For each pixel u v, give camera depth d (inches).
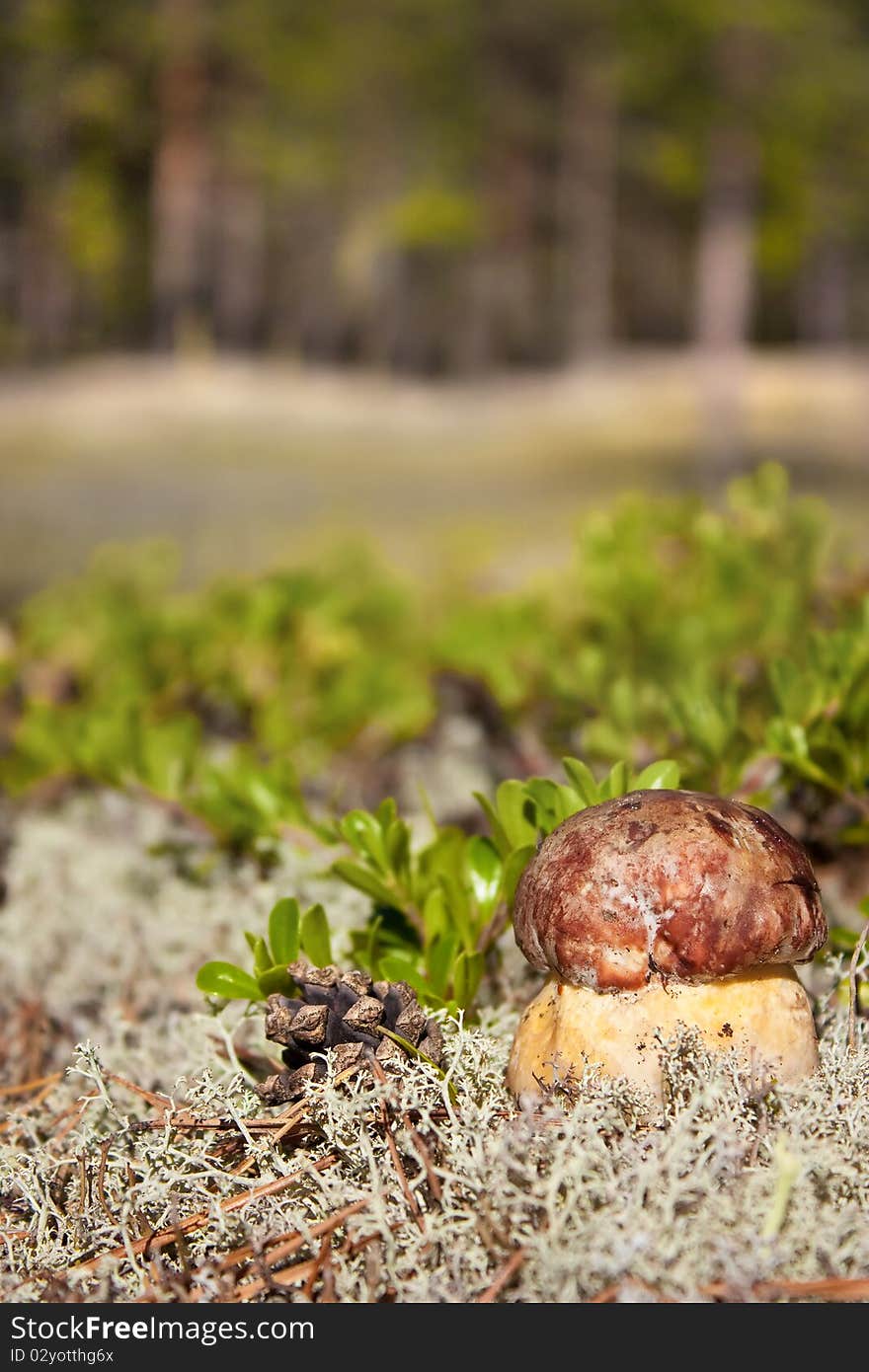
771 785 25.6
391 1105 20.2
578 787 22.0
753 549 33.3
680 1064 19.7
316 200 316.5
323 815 32.1
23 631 43.6
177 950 27.1
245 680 39.4
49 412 237.3
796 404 219.9
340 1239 20.0
